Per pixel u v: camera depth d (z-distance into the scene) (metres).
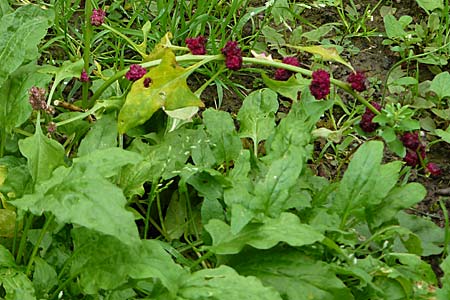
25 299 0.46
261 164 0.56
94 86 0.63
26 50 0.58
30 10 0.60
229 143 0.57
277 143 0.55
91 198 0.44
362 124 0.60
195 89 0.72
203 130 0.58
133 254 0.46
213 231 0.49
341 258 0.50
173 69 0.56
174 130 0.58
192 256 0.56
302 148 0.53
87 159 0.47
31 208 0.45
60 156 0.51
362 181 0.52
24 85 0.58
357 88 0.59
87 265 0.47
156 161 0.55
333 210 0.52
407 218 0.57
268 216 0.50
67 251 0.51
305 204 0.51
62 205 0.45
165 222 0.57
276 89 0.61
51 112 0.56
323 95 0.57
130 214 0.44
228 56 0.58
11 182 0.52
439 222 0.62
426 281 0.50
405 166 0.66
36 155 0.51
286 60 0.61
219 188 0.53
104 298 0.49
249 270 0.49
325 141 0.68
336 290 0.47
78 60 0.64
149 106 0.56
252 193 0.52
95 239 0.47
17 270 0.48
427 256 0.57
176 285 0.45
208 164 0.56
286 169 0.51
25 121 0.58
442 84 0.69
